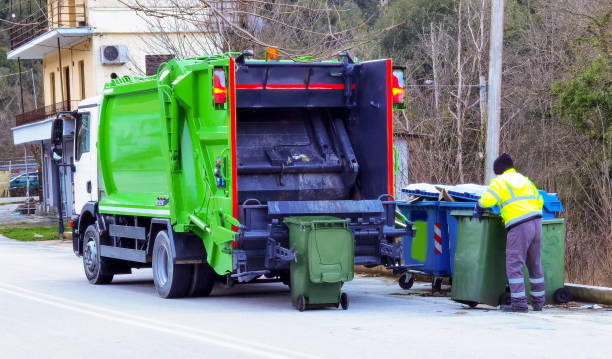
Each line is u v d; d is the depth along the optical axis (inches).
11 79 2785.4
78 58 1446.9
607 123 985.5
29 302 492.1
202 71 479.5
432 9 1578.5
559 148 980.6
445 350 326.6
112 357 323.6
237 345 341.7
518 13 1534.2
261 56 777.6
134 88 555.8
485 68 1306.6
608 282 531.8
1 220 1576.0
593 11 1108.5
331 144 517.7
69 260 836.0
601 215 657.6
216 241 460.4
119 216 597.9
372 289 559.8
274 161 494.3
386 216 471.8
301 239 432.1
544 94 1160.2
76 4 1437.0
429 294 528.7
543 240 463.5
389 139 484.4
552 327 386.0
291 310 454.6
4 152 2935.5
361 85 506.3
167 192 516.1
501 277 455.5
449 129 1023.0
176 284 515.5
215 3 575.8
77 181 656.4
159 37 1056.2
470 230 459.2
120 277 684.7
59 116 658.8
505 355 316.8
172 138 505.7
